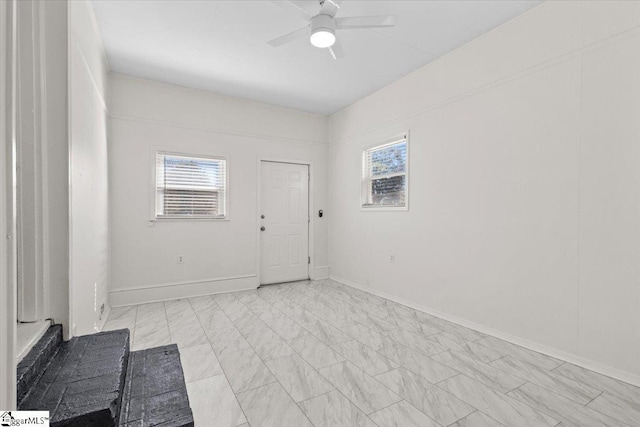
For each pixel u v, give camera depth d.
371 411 1.71
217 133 4.26
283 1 2.19
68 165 1.66
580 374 2.09
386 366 2.20
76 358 1.45
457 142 3.10
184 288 4.00
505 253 2.68
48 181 1.62
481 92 2.88
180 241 4.00
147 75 3.71
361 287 4.43
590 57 2.17
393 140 3.94
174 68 3.54
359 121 4.50
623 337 2.01
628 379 1.98
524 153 2.55
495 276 2.75
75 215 1.85
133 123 3.73
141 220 3.76
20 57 1.54
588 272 2.17
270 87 4.07
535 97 2.48
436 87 3.32
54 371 1.33
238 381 2.01
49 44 1.62
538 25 2.45
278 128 4.75
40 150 1.58
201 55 3.25
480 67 2.88
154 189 3.84
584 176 2.20
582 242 2.21
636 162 1.97
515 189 2.61
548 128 2.40
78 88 1.98
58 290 1.64
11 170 0.57
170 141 3.95
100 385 1.21
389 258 3.94
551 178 2.38
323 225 5.17
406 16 2.60
